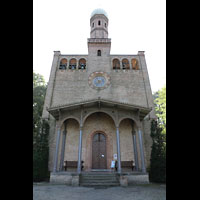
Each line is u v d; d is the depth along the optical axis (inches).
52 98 845.2
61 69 930.1
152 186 508.7
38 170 635.5
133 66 1008.2
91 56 966.4
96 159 706.8
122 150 717.9
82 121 628.4
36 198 331.3
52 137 754.2
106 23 1186.0
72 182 494.0
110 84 872.3
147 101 848.3
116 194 373.4
